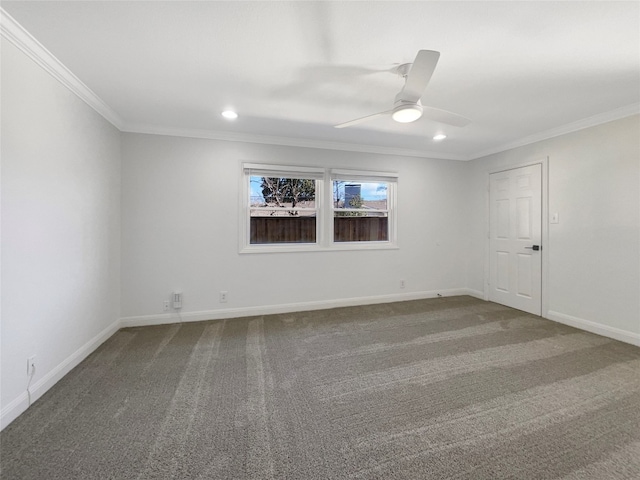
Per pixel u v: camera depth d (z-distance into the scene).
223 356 2.55
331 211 3.99
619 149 2.83
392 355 2.57
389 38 1.73
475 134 3.54
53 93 2.05
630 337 2.78
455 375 2.23
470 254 4.62
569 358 2.49
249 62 1.99
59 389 2.02
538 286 3.62
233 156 3.52
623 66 2.04
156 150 3.26
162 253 3.32
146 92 2.43
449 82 2.26
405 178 4.32
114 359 2.47
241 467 1.39
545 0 1.43
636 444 1.52
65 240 2.21
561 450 1.49
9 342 1.68
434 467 1.39
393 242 4.34
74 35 1.70
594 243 3.04
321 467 1.39
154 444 1.53
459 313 3.73
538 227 3.61
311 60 1.97
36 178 1.90
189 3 1.45
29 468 1.37
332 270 4.00
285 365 2.39
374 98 2.57
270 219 3.81
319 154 3.88
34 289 1.88
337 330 3.16
